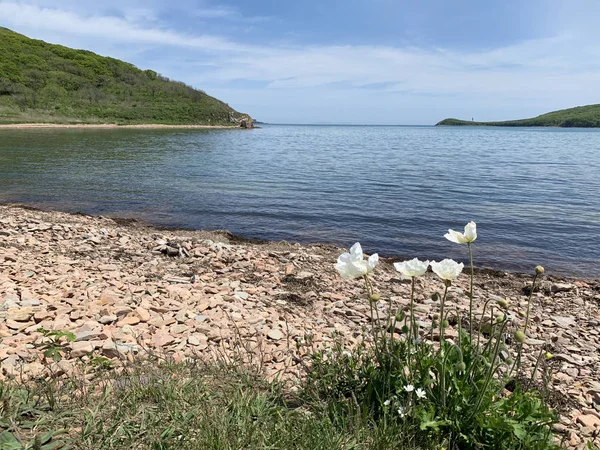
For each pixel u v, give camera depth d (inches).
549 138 3501.5
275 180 869.2
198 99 4082.2
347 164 1205.7
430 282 327.0
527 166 1224.8
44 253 315.0
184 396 118.0
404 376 119.1
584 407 152.8
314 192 740.7
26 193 674.8
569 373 182.5
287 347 171.6
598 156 1638.8
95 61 3924.7
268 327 197.5
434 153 1715.1
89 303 203.0
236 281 276.5
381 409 116.0
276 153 1541.6
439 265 113.6
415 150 1893.5
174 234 455.2
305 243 458.3
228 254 351.6
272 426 108.9
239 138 2496.3
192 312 206.7
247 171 1000.9
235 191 735.1
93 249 342.0
